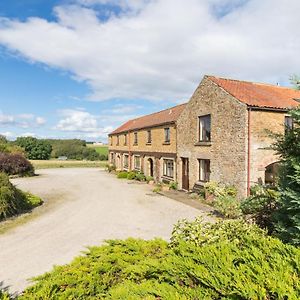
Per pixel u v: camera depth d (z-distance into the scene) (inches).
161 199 704.4
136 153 1243.8
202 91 720.3
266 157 579.5
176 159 873.5
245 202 336.8
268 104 581.3
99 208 607.8
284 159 245.1
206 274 119.3
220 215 519.5
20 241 394.0
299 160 220.8
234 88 652.1
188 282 125.2
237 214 464.4
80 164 2281.0
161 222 485.4
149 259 164.4
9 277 283.6
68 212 570.6
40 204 649.0
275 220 248.8
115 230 440.5
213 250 143.5
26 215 544.1
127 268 154.2
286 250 139.1
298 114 225.5
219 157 649.6
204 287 119.0
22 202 595.2
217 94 655.8
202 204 633.6
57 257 334.6
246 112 567.2
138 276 147.3
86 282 145.5
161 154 988.6
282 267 120.3
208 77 695.1
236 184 589.6
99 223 482.9
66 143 3287.4
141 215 538.3
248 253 135.3
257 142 573.3
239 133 583.2
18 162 1305.4
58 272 162.1
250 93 636.7
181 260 137.5
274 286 105.0
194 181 763.4
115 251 189.5
